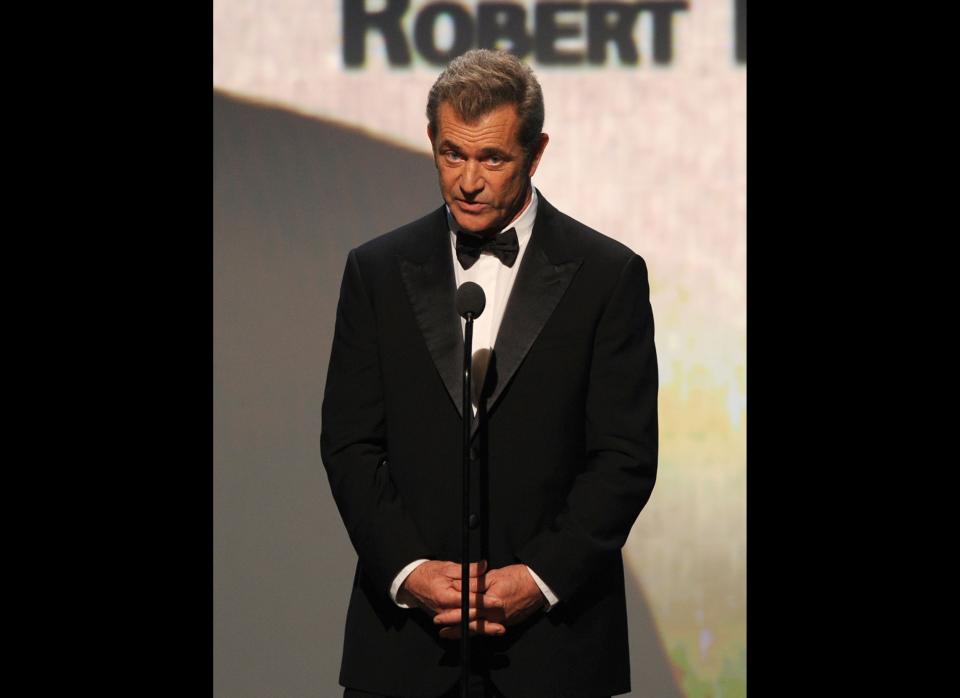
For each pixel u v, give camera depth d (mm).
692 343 12734
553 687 9297
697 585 12789
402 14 12844
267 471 12914
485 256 9719
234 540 12914
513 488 9398
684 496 12797
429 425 9492
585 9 12688
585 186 12727
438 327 9555
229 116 12906
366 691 9531
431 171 12867
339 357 9930
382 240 10062
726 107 12656
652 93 12688
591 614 9492
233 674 12930
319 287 12906
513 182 9180
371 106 12883
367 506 9469
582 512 9281
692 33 12648
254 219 12898
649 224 12727
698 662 12781
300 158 12906
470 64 9203
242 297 12906
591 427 9570
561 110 12719
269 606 12906
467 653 8508
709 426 12758
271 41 12898
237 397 12906
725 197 12672
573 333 9508
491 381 9406
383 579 9328
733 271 12695
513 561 9414
